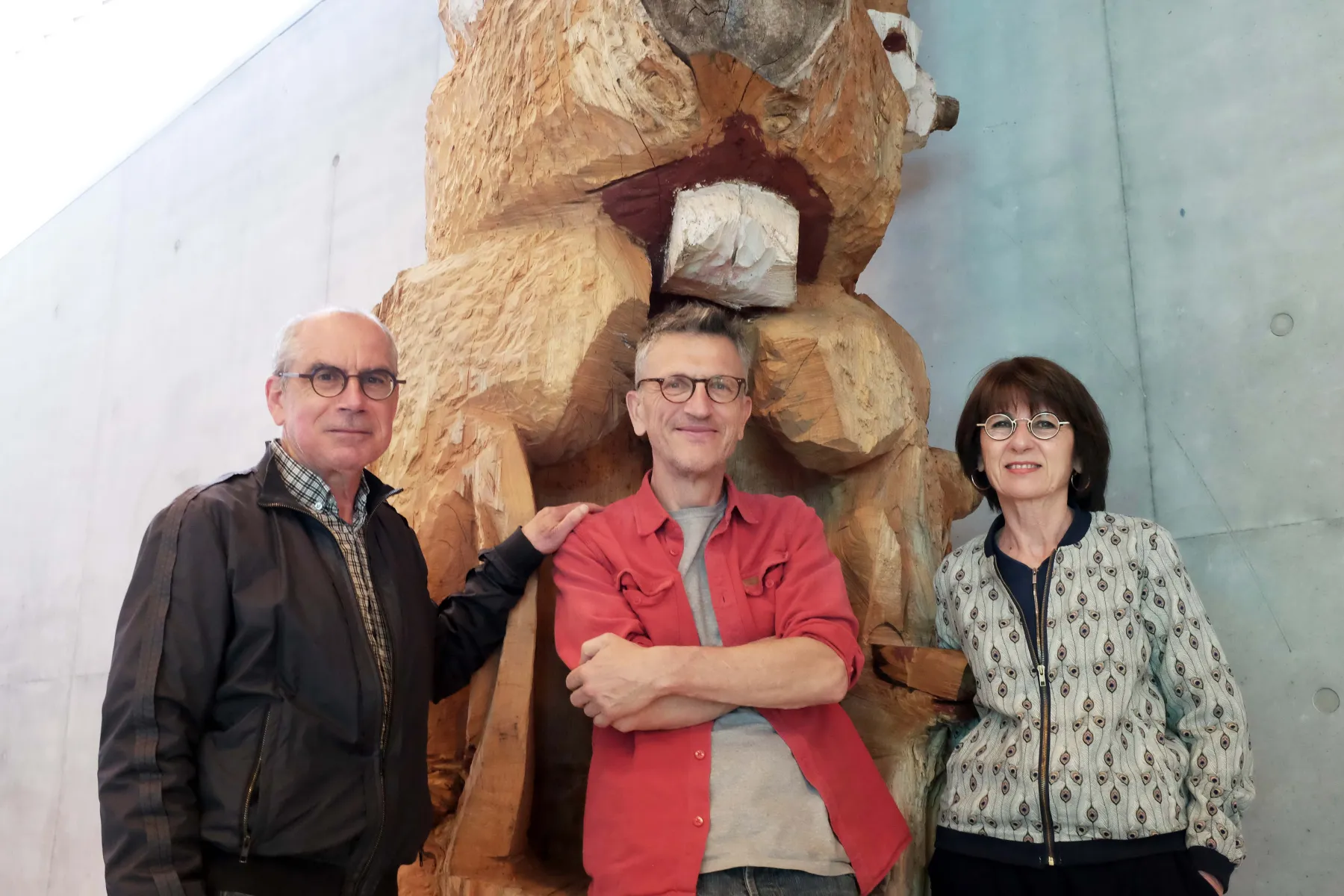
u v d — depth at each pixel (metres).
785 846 1.22
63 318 4.85
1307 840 2.06
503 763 1.48
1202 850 1.30
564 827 1.64
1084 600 1.42
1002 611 1.49
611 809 1.25
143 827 1.02
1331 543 2.14
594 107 1.56
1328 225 2.25
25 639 4.45
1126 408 2.49
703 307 1.49
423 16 3.45
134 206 4.58
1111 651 1.38
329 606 1.19
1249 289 2.34
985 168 2.85
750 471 1.97
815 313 1.88
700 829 1.20
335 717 1.16
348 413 1.28
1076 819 1.32
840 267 1.98
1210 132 2.46
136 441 4.19
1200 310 2.41
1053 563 1.46
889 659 1.70
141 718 1.05
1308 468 2.20
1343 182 2.25
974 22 2.93
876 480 1.90
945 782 1.62
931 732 1.67
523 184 1.71
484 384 1.65
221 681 1.14
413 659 1.29
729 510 1.44
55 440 4.66
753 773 1.26
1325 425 2.19
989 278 2.79
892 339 2.14
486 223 1.81
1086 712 1.36
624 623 1.33
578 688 1.29
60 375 4.75
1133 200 2.56
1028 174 2.76
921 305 2.91
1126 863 1.31
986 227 2.82
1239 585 2.24
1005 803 1.37
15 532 4.75
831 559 1.45
